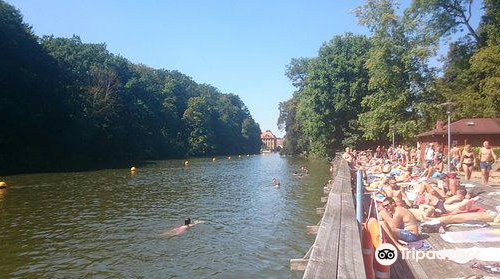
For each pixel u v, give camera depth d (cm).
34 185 3619
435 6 4062
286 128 9762
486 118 3469
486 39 4091
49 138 6019
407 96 4256
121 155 8019
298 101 8169
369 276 563
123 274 1264
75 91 6950
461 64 4350
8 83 5353
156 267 1327
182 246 1573
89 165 6550
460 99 4084
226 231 1816
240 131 15925
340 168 1970
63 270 1296
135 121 8662
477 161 2467
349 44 5581
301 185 3581
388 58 4284
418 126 4144
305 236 1716
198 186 3606
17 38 5678
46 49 6644
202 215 2188
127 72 9706
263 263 1366
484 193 1496
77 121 6588
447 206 1118
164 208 2416
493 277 645
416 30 4238
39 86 5850
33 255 1450
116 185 3672
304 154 9438
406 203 1235
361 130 5303
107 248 1543
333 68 5478
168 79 13088
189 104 12300
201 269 1310
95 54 8975
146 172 5341
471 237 878
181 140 11375
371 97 4550
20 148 5500
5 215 2180
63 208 2405
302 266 692
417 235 898
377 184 1598
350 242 540
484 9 4097
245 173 5122
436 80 4350
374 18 4259
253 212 2270
